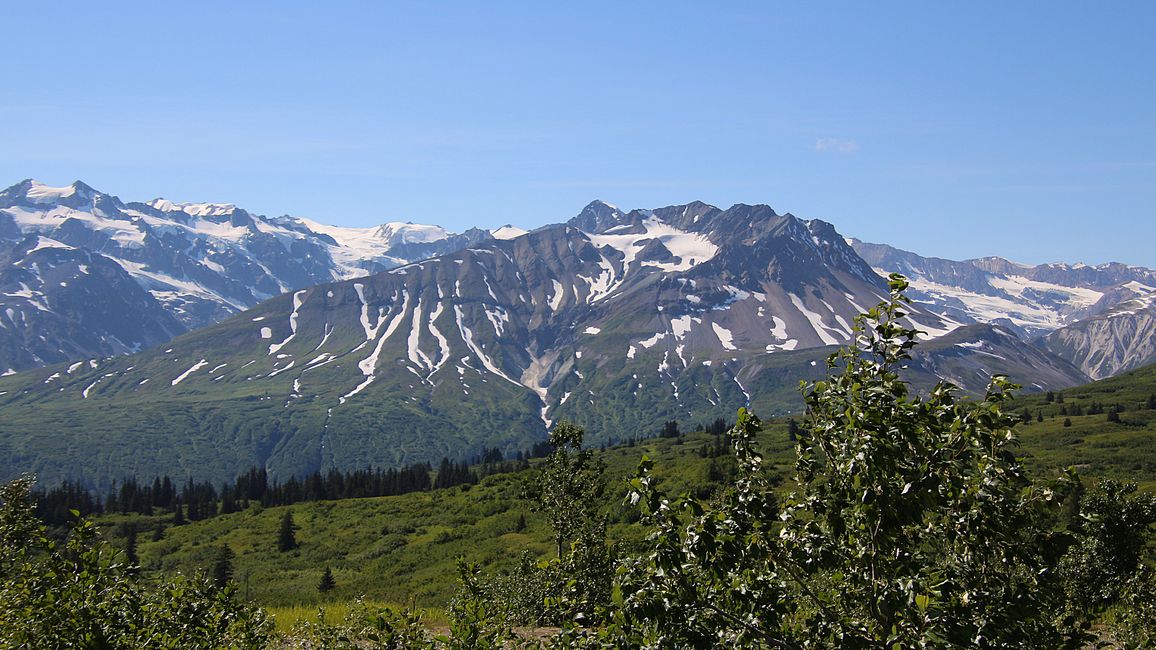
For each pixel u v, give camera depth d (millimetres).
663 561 9984
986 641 9805
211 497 186375
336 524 114688
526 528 92250
